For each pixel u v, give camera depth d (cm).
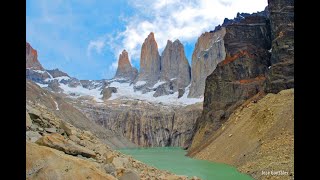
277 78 7525
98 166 1505
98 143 2367
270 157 4794
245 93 9062
